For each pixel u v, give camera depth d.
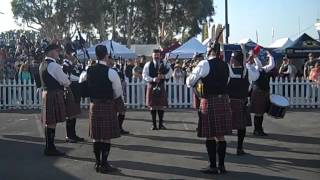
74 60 9.13
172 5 50.59
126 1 50.66
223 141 6.44
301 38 19.83
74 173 6.60
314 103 15.14
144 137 9.45
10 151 8.16
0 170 6.80
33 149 8.34
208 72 6.25
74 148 8.35
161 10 50.88
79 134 9.91
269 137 9.32
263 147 8.30
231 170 6.67
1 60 19.23
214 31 7.31
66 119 8.73
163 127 10.60
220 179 6.20
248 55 9.47
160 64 10.41
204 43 21.25
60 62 9.05
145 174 6.49
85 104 15.37
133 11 51.53
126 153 7.89
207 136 6.33
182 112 13.95
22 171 6.74
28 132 10.30
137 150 8.14
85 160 7.41
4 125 11.45
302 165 6.97
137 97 15.36
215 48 6.35
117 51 21.97
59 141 9.05
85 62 11.05
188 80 6.38
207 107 6.33
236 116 7.46
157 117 12.69
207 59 6.36
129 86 15.32
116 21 51.50
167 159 7.41
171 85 15.41
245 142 8.77
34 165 7.10
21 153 7.99
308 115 12.91
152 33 52.53
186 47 20.81
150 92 10.45
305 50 19.59
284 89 15.26
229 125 6.35
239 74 7.41
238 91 7.43
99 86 6.52
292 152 7.89
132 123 11.56
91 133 6.59
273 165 6.97
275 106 8.91
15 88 15.42
